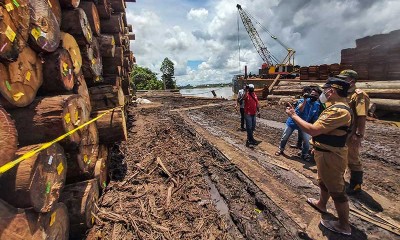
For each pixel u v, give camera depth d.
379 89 11.35
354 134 4.03
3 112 1.89
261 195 4.38
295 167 5.59
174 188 4.82
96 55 5.20
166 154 6.62
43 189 2.32
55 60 3.07
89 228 3.39
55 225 2.64
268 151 6.81
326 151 3.04
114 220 3.60
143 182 5.01
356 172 4.21
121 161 5.98
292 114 3.22
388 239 3.19
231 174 5.48
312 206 3.98
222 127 10.34
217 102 20.20
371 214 3.71
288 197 4.28
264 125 10.25
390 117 10.78
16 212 2.00
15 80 2.36
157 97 26.66
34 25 2.60
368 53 13.64
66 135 2.66
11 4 2.13
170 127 10.10
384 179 4.79
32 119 2.63
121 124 4.61
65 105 2.81
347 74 4.02
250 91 7.47
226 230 3.57
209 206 4.20
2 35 1.99
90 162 3.87
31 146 2.38
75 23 3.90
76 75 3.87
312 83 17.28
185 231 3.51
